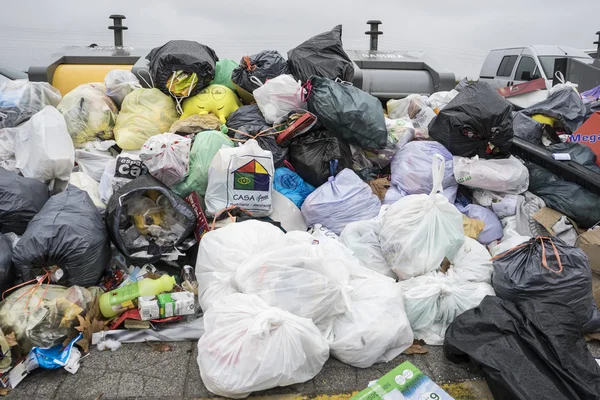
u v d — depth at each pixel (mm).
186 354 2627
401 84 5488
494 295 2834
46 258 2680
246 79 4457
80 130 3990
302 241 2811
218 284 2752
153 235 3186
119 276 3082
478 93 3832
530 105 5574
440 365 2582
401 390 2285
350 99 3859
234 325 2324
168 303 2729
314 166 3783
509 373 2219
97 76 5168
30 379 2428
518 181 3672
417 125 4746
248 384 2219
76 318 2598
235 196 3436
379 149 4082
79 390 2359
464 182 3705
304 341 2346
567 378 2168
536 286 2678
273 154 3812
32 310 2543
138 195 3256
